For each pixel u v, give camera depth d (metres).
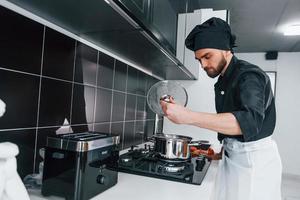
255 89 0.77
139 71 1.99
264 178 1.00
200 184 0.96
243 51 4.48
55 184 0.73
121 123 1.68
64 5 0.75
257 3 2.43
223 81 1.01
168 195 0.83
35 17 0.88
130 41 1.13
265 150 0.99
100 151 0.79
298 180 4.10
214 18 0.92
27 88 0.86
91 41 1.22
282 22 2.93
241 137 0.98
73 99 1.12
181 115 0.77
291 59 4.36
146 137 2.17
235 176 1.04
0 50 0.75
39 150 0.92
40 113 0.92
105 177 0.81
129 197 0.79
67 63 1.07
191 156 1.44
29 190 0.81
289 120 4.32
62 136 0.79
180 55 2.10
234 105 0.90
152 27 0.98
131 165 1.18
